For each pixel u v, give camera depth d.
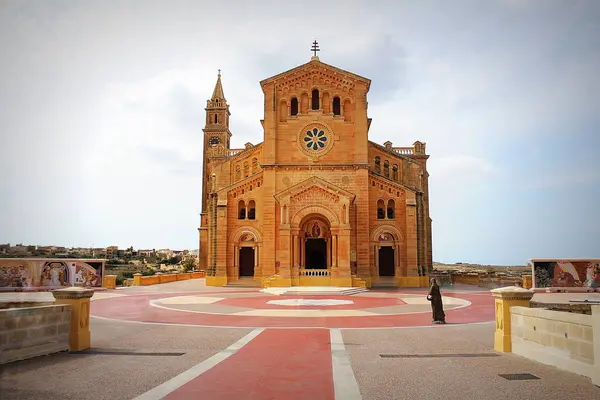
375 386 12.34
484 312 29.56
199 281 70.31
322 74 59.16
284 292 45.12
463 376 13.34
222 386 12.36
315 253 58.22
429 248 70.88
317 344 18.31
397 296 42.84
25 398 11.27
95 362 15.04
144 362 15.07
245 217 58.84
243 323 24.39
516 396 11.48
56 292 17.17
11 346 14.98
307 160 57.84
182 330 21.84
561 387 12.22
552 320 14.60
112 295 42.34
